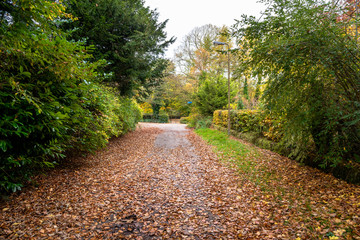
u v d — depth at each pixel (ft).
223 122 45.09
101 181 15.33
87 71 12.49
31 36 9.40
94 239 8.48
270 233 8.91
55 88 11.43
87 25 26.84
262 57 12.87
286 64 11.43
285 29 12.62
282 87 13.37
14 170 11.32
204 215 10.85
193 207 11.79
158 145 33.14
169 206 11.87
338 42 11.41
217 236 8.94
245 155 23.09
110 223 9.78
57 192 12.59
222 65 73.10
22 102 9.57
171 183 15.72
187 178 16.97
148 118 112.88
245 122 32.91
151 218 10.44
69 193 12.65
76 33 25.70
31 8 7.77
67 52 10.01
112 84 34.47
